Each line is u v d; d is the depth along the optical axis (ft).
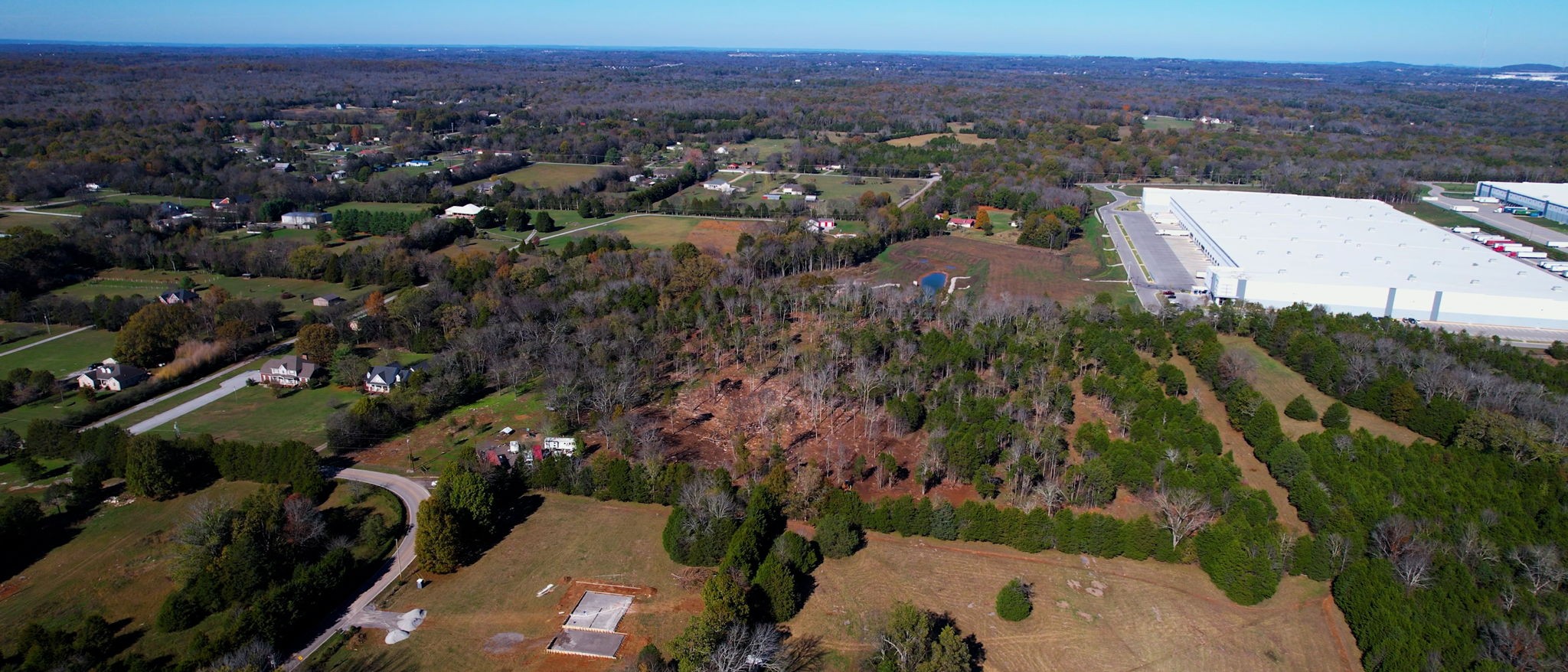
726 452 424.87
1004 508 361.10
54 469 397.80
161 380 497.05
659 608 305.32
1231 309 606.14
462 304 611.47
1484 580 305.94
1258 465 412.16
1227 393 474.08
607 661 278.46
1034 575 327.26
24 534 338.75
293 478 374.02
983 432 413.59
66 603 303.89
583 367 500.74
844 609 305.32
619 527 358.84
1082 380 510.99
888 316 615.16
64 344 565.94
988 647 287.28
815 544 341.21
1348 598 301.22
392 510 364.99
